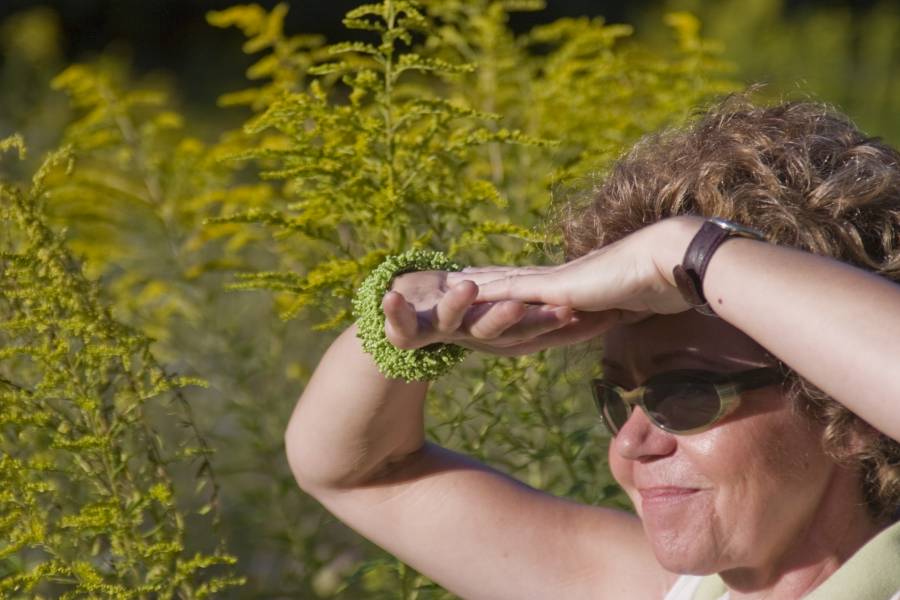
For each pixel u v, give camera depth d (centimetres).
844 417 415
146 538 615
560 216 532
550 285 418
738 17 2181
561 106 871
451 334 426
